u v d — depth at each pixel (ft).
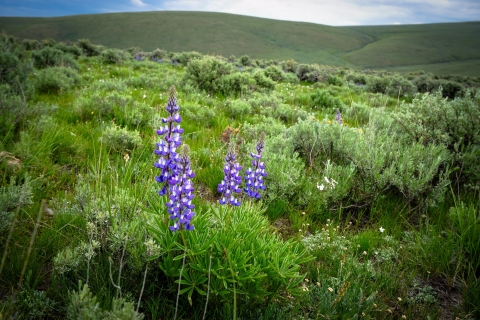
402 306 9.70
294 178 15.06
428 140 18.19
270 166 15.14
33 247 9.25
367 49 623.77
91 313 6.09
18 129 17.65
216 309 7.93
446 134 17.31
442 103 18.38
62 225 10.44
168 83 39.91
